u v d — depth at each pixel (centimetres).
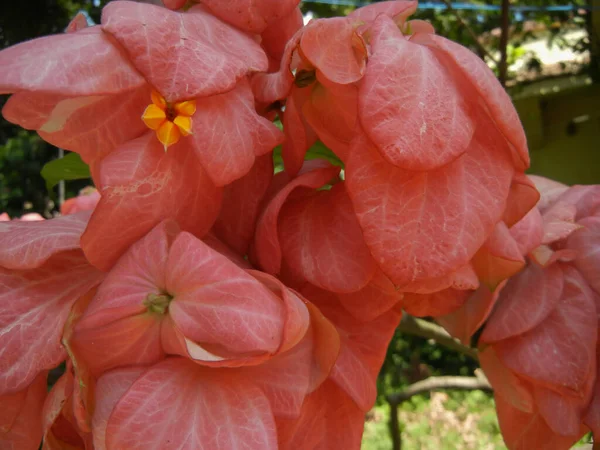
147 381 23
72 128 24
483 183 25
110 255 24
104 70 22
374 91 23
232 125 24
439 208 24
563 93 110
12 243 27
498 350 34
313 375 26
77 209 52
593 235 35
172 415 23
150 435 23
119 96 24
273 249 26
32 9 120
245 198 28
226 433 23
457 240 24
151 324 24
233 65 23
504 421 37
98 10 122
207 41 24
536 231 33
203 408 24
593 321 33
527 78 112
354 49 25
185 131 23
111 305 23
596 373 34
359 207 24
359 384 27
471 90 25
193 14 25
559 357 33
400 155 23
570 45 108
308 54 24
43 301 27
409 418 172
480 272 30
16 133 177
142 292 23
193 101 23
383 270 24
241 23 26
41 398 28
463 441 162
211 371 24
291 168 28
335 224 27
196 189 25
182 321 23
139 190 24
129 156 24
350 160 24
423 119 23
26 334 26
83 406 24
